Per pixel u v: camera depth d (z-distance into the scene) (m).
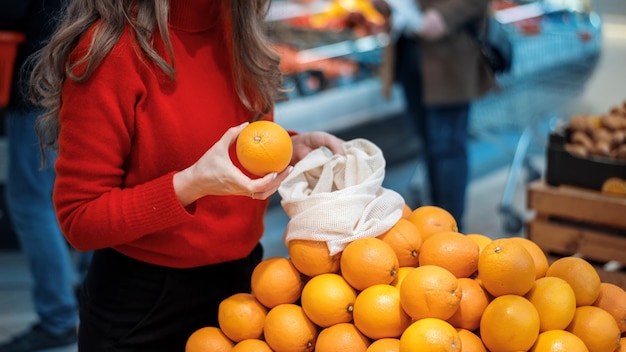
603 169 1.89
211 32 1.38
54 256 2.87
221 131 1.37
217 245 1.40
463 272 1.25
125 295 1.41
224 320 1.27
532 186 1.99
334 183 1.40
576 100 4.06
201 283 1.44
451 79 3.56
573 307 1.21
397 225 1.32
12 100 2.65
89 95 1.22
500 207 4.07
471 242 1.27
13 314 3.23
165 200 1.21
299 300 1.34
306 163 1.39
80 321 1.49
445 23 3.41
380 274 1.21
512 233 4.07
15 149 2.75
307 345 1.24
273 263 1.29
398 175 4.73
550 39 4.08
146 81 1.27
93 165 1.23
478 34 3.57
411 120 3.91
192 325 1.45
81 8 1.26
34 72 1.34
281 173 1.20
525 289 1.19
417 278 1.16
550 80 4.10
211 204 1.38
